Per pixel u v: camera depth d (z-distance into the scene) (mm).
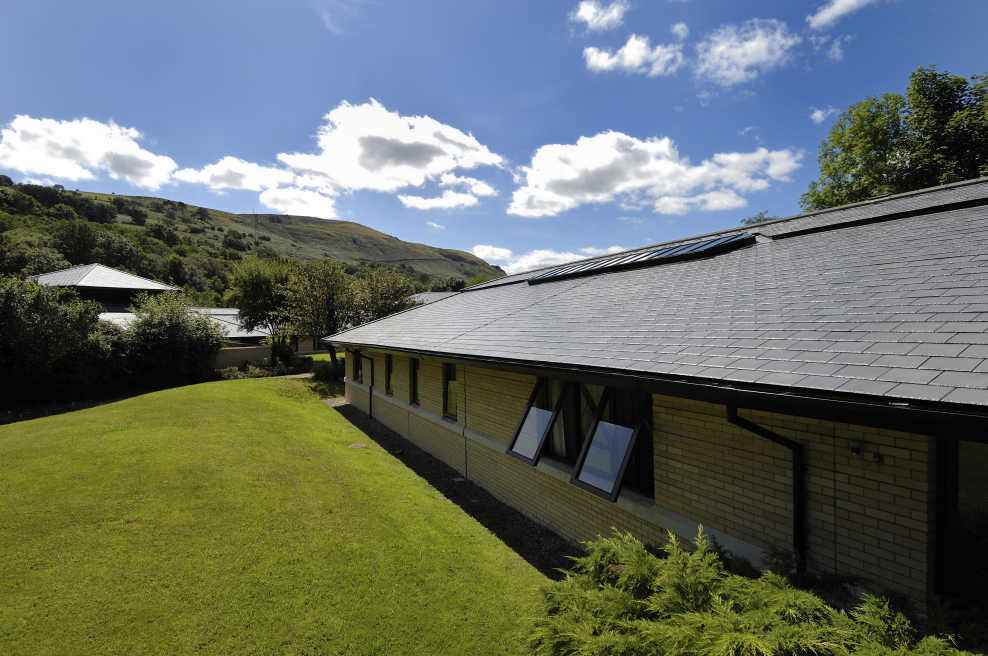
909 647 2840
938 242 5707
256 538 6918
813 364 3787
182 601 5324
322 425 16422
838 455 4012
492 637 4984
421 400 13477
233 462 10430
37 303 21625
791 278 6465
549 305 10594
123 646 4578
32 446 11094
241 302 39438
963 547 3498
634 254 12984
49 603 5160
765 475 4590
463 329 11359
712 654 2600
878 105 27250
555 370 6164
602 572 4230
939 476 3502
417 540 7273
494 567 6562
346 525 7625
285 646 4711
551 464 7801
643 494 6191
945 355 3199
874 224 7719
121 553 6266
